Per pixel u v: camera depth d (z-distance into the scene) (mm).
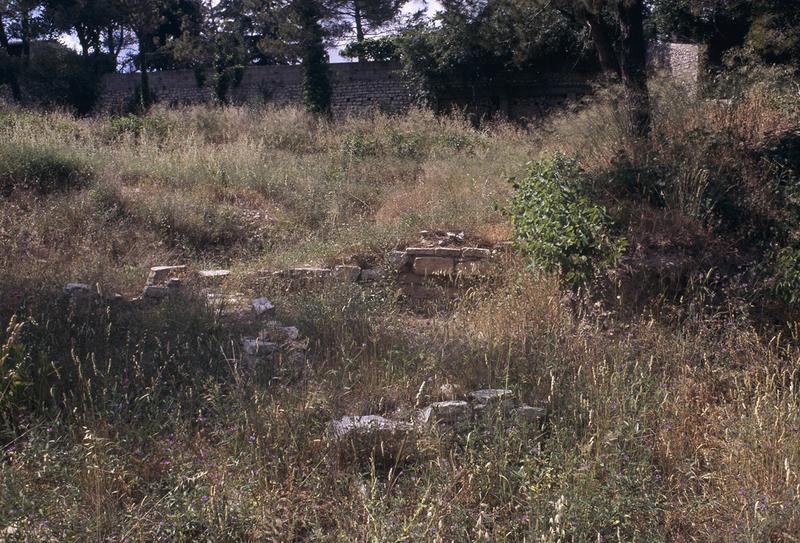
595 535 3168
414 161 12773
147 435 3775
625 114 8570
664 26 19375
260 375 4457
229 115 16250
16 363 4148
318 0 24016
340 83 24641
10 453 3457
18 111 15477
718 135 7660
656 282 6105
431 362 4734
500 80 21297
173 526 3066
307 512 3301
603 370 4621
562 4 9633
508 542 3236
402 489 3529
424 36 21766
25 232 7840
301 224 9523
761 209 6738
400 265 7285
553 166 7133
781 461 3715
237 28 29281
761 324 5738
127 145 12328
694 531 3379
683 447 4047
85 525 3008
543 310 5848
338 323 5500
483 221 8008
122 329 5316
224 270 7574
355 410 4215
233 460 3520
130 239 8297
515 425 3965
